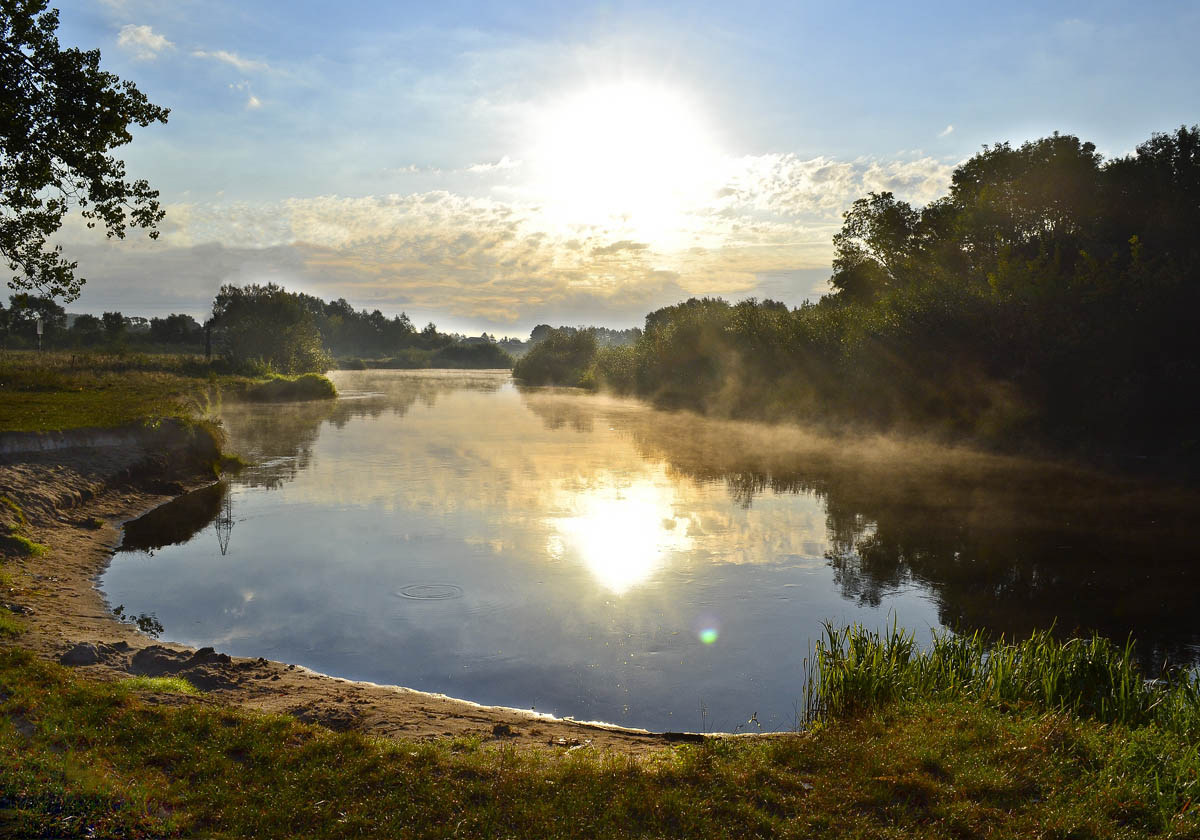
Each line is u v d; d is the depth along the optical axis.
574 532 17.08
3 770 5.11
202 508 19.38
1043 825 4.99
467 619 11.56
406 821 4.99
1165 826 5.02
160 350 93.00
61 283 19.39
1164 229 35.28
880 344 38.47
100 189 19.03
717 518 18.69
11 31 17.19
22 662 7.70
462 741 6.65
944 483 23.77
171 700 7.27
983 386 34.81
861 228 56.31
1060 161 41.00
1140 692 7.61
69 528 16.25
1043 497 21.44
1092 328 32.84
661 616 11.75
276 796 5.23
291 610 11.92
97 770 5.33
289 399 57.53
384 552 15.30
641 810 5.18
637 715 8.47
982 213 43.84
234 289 85.44
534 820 5.02
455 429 38.97
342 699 8.23
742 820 5.10
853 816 5.16
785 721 8.34
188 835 4.74
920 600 12.70
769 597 12.75
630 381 67.62
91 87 17.95
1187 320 31.98
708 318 58.25
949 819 5.08
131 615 11.61
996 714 6.96
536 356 98.69
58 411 26.78
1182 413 30.58
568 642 10.68
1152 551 15.75
